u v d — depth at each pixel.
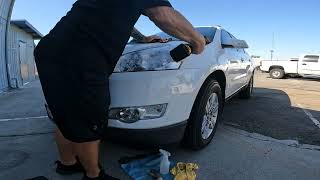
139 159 3.20
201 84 3.25
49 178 2.93
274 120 5.28
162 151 2.96
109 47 2.02
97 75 2.03
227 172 3.12
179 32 2.09
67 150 2.80
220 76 4.09
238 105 6.62
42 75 2.12
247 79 6.46
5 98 8.35
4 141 4.02
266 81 15.25
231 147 3.80
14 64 12.57
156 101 2.84
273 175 3.09
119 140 2.96
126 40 2.07
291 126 4.90
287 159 3.50
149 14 2.03
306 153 3.70
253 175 3.08
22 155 3.51
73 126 2.12
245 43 4.64
